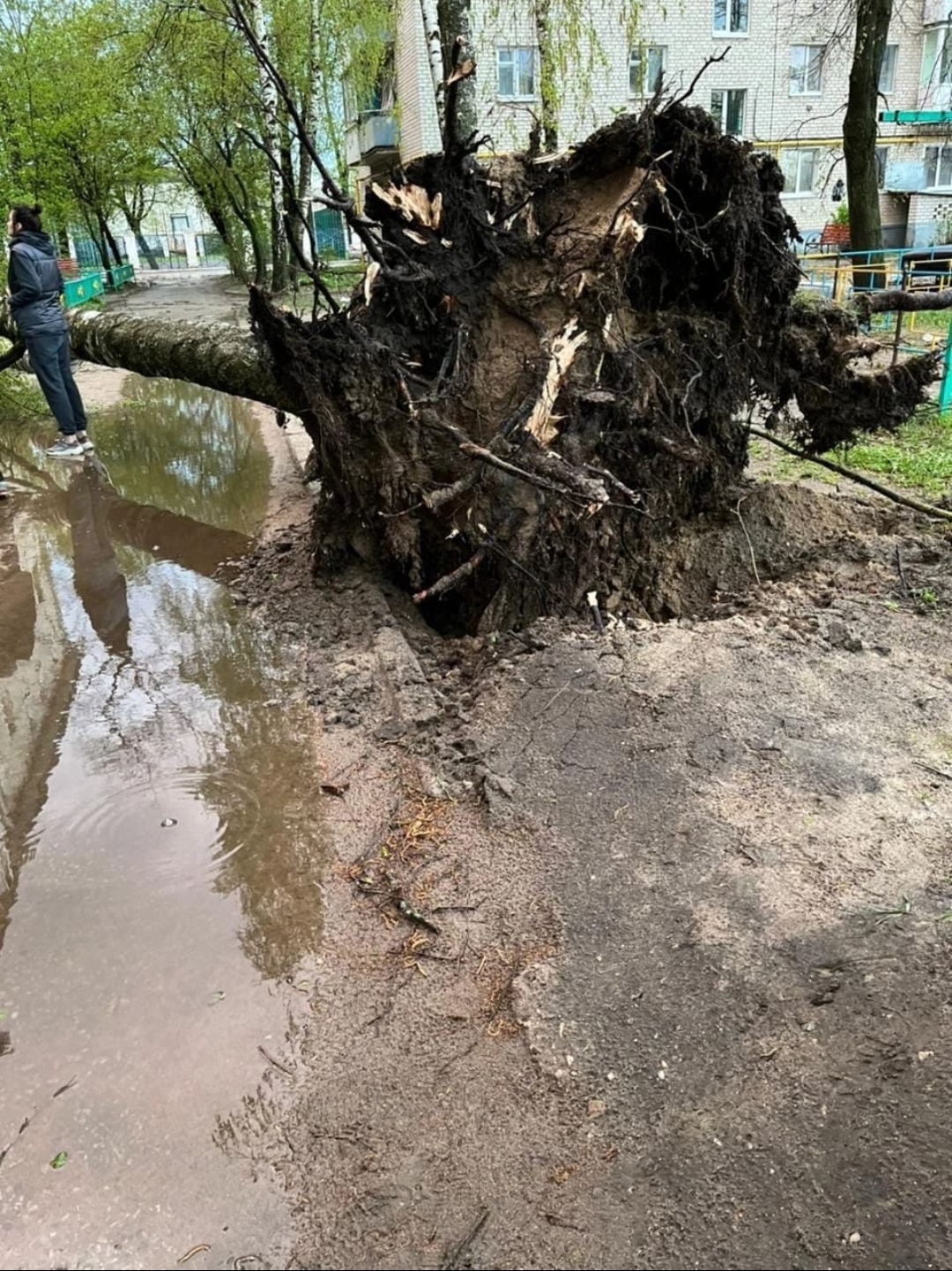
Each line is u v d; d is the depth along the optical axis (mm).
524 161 5086
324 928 2854
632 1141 2100
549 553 4617
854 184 14500
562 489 4090
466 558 4848
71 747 3947
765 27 24172
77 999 2631
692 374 4906
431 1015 2496
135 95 21656
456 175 4727
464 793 3391
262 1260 1950
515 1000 2479
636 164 4754
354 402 4633
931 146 27047
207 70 16141
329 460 4957
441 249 4762
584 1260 1879
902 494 6156
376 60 17594
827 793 3141
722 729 3498
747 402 5438
